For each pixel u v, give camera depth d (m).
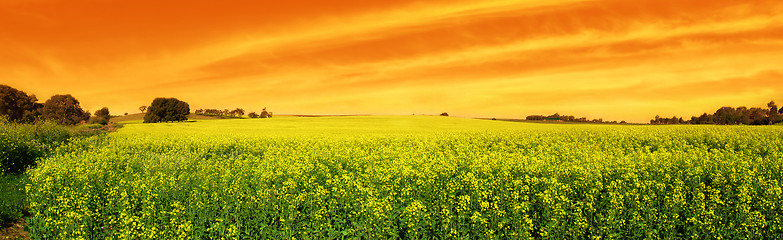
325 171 16.25
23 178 17.08
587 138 32.53
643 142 30.03
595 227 9.98
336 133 44.75
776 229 9.89
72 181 13.86
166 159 19.94
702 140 29.64
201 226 10.05
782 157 18.30
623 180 13.52
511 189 12.20
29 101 100.25
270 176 13.95
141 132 43.34
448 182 13.02
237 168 16.64
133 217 9.98
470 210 10.70
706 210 10.55
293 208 10.52
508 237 9.53
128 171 15.84
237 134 40.06
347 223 10.71
